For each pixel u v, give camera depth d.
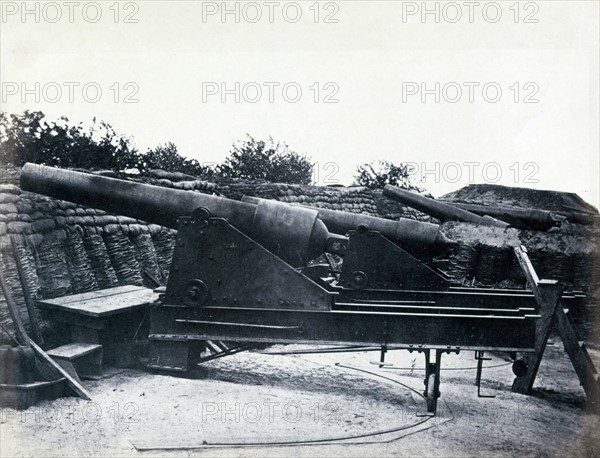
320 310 5.21
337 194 12.17
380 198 13.36
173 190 5.78
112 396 4.89
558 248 9.65
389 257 6.97
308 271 6.17
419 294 6.86
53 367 4.82
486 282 9.55
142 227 7.72
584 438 4.61
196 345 5.57
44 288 5.93
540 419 5.01
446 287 6.91
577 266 9.54
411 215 13.66
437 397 4.96
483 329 5.05
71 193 5.77
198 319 5.36
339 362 6.65
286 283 5.25
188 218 5.34
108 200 5.78
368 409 4.93
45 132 7.94
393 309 5.54
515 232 9.84
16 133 7.72
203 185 8.98
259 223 5.61
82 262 6.51
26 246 5.79
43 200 6.33
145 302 5.82
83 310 5.41
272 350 7.06
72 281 6.35
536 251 9.57
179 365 5.42
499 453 4.18
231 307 5.30
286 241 5.59
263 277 5.27
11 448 3.92
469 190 15.10
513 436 4.54
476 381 6.06
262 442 4.13
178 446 4.04
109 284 6.80
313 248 5.67
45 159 7.97
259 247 5.27
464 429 4.61
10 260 5.58
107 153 8.63
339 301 6.97
